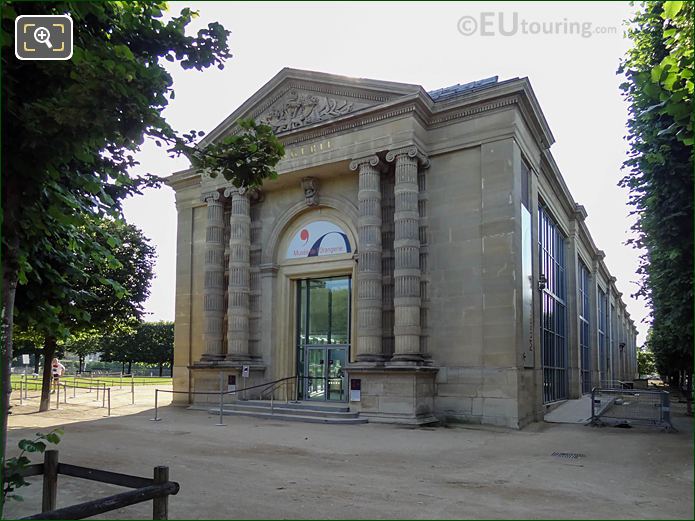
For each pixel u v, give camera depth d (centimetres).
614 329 6431
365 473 1070
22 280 775
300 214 2541
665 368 4728
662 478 1030
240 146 822
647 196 1562
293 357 2530
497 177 2033
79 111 630
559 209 3133
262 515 762
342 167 2328
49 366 2381
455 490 928
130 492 583
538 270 2334
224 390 2433
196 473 1057
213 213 2675
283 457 1246
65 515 535
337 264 2409
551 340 2698
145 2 824
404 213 2091
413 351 2019
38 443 686
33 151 688
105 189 1002
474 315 2014
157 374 8112
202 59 834
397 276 2080
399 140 2128
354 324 2320
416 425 1864
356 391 2031
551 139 2497
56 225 952
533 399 2145
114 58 658
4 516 776
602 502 847
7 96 666
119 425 1858
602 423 1939
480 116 2100
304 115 2423
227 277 2695
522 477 1039
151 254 2880
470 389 1978
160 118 715
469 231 2070
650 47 1488
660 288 1794
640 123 1500
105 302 2612
